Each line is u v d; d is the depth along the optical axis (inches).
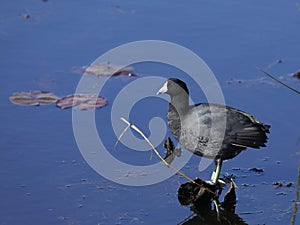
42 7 658.8
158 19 634.8
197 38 602.2
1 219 374.0
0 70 547.8
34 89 524.1
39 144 453.4
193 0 673.6
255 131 403.5
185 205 394.0
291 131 472.4
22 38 598.5
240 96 519.5
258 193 406.3
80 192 402.3
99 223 371.9
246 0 672.4
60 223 371.6
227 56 575.5
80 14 644.1
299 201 395.9
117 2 669.9
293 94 521.0
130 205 391.5
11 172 421.4
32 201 392.2
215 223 377.1
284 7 657.6
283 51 583.2
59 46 587.5
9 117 484.7
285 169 431.8
